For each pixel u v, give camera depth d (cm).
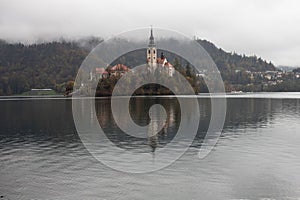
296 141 3394
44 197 1833
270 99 12119
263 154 2772
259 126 4662
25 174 2261
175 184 2012
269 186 1967
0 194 1886
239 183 2019
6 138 3884
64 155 2855
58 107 9019
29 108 8900
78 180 2116
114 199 1791
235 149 2998
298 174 2186
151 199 1788
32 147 3272
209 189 1930
